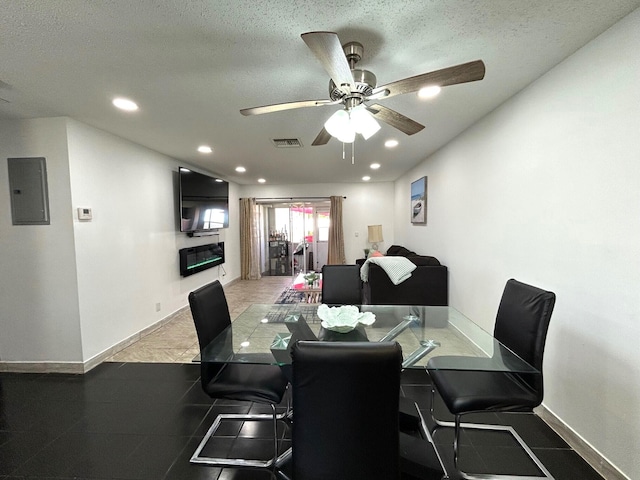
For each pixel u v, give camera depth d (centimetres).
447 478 153
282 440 182
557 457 165
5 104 224
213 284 204
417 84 142
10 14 127
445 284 354
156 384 245
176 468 162
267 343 187
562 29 145
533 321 154
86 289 270
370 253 651
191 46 154
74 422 198
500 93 216
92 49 155
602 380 152
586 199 160
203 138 316
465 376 169
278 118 257
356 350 99
